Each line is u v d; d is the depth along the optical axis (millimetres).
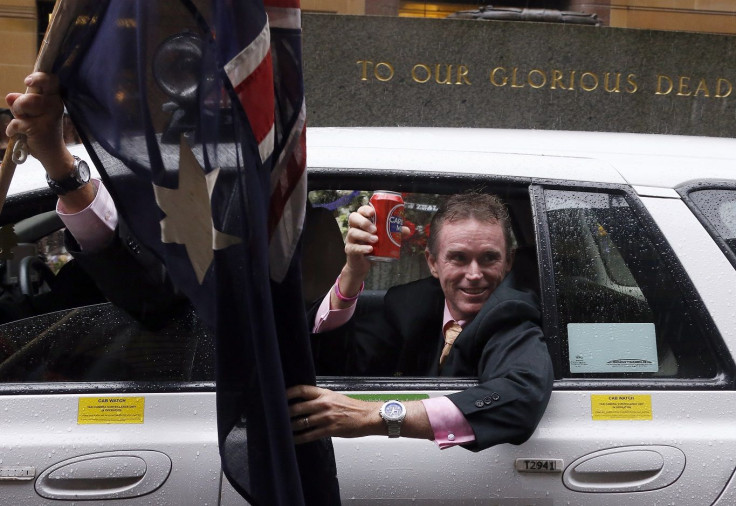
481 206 2551
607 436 2359
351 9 8008
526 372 2307
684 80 7449
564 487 2334
